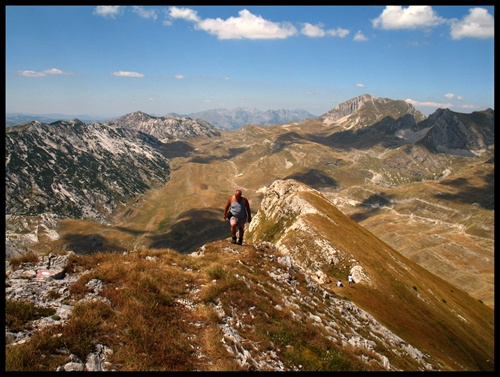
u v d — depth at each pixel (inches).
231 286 615.2
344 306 1064.2
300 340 558.3
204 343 448.1
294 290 834.2
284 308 659.4
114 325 420.5
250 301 595.2
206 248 860.6
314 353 544.4
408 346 1095.0
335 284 2261.3
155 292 525.7
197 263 711.1
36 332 377.1
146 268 597.9
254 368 437.1
